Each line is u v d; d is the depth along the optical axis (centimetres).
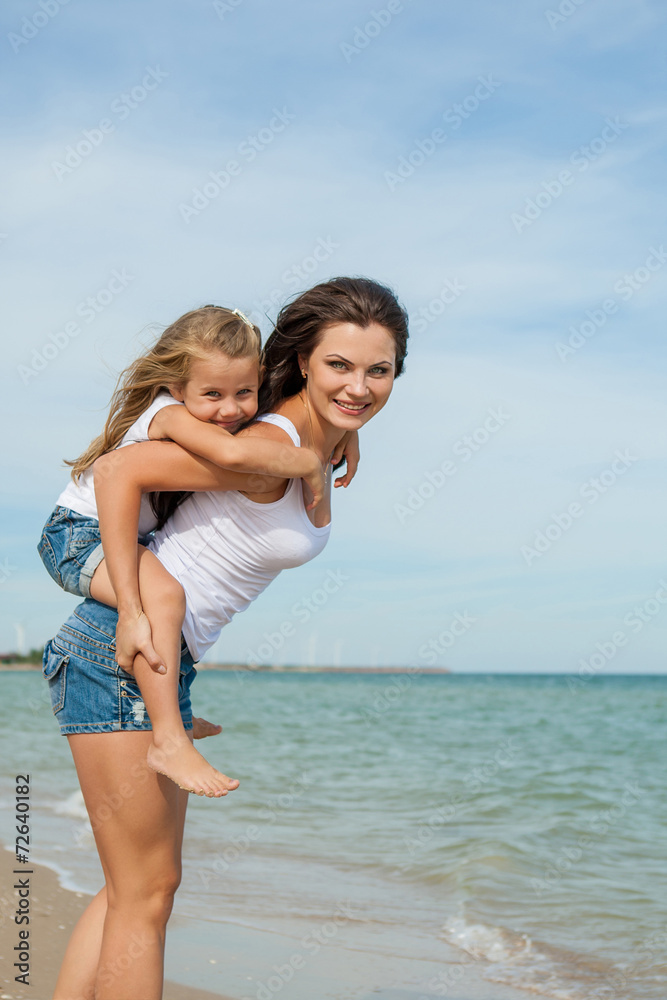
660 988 394
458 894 551
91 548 237
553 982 404
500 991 391
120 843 228
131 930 228
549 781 1086
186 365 243
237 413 248
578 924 492
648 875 605
